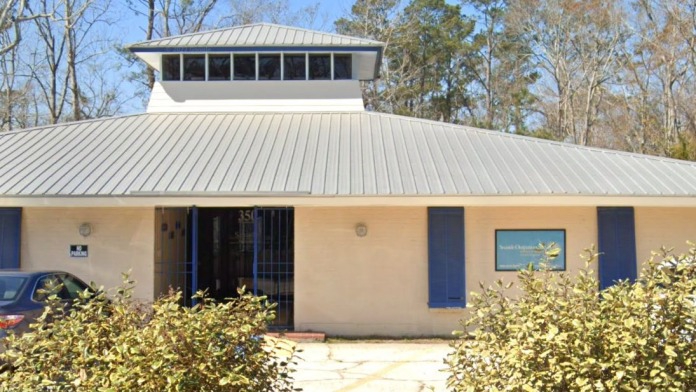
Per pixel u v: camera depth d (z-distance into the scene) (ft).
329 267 42.68
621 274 42.01
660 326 15.15
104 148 47.55
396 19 143.33
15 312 28.19
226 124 53.98
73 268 43.16
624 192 39.96
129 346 15.44
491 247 42.68
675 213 42.78
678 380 14.78
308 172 42.63
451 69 159.02
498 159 45.55
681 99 130.21
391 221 42.80
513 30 153.99
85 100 119.96
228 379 14.84
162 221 46.19
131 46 58.80
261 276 49.88
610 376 15.05
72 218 43.39
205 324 15.83
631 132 139.85
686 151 82.69
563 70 149.28
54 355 16.40
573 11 142.82
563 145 49.16
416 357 36.17
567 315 15.66
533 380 15.20
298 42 59.62
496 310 17.38
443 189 39.86
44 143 48.78
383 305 42.47
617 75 142.41
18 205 39.88
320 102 58.49
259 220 50.16
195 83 58.65
